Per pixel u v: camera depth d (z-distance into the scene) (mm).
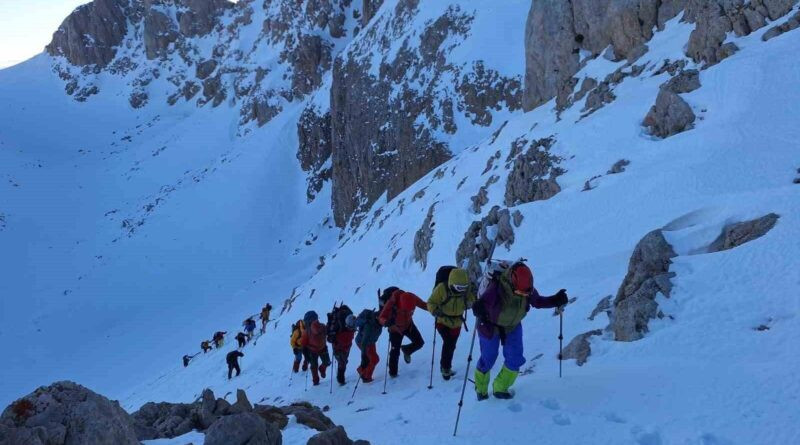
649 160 14969
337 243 61219
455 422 6188
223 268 66000
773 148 11938
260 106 107688
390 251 26031
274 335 27078
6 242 74875
